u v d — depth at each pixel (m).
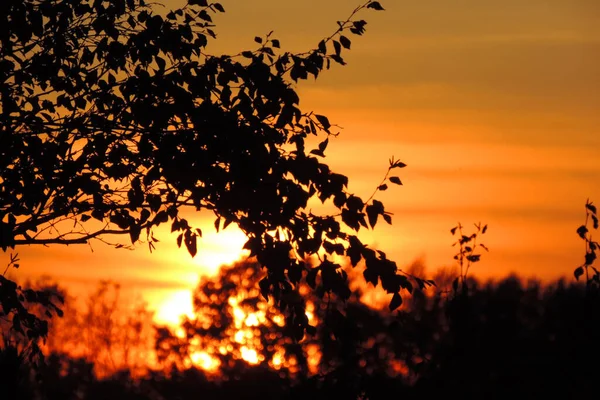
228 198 23.72
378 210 22.95
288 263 23.47
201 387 94.25
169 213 24.45
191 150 24.09
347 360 25.73
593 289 32.38
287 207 23.22
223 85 24.95
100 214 24.95
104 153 24.88
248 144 23.97
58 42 26.11
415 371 29.44
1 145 24.48
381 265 22.83
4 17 25.67
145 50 25.64
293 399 25.70
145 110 24.62
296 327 24.41
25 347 30.22
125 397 96.75
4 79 25.94
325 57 25.31
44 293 28.97
